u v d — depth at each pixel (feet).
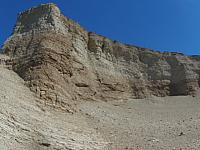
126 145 142.51
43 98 153.07
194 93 234.79
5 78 155.02
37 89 154.92
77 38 208.54
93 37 224.12
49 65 167.73
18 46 181.37
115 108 192.85
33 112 140.05
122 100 209.36
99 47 223.92
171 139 149.89
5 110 128.98
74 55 196.85
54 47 176.76
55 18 193.16
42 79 159.53
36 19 194.18
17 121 127.85
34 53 171.53
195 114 192.24
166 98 228.02
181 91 236.43
